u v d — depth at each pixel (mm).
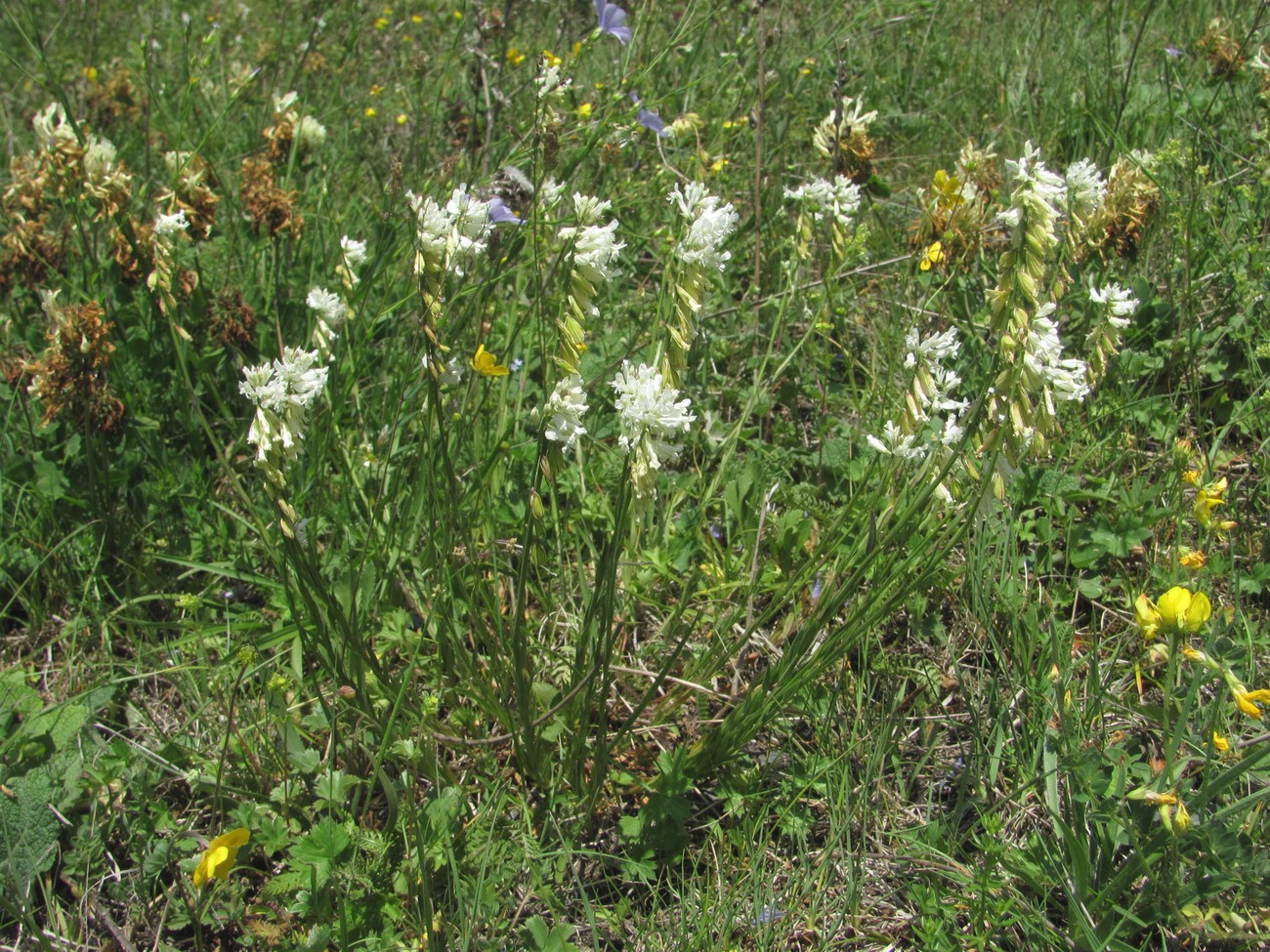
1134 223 2959
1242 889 1773
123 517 2922
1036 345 1627
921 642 2514
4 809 2117
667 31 4699
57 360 2721
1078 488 2717
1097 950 1726
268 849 2010
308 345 3004
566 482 2840
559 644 2492
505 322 3266
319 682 2375
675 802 2094
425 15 6211
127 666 2580
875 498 1929
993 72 4875
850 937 1997
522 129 3383
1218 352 3113
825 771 2182
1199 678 1804
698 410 3119
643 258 3920
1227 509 2713
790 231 3791
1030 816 2125
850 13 5305
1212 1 5031
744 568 2639
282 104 3801
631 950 1948
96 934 2074
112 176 3131
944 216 2996
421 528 2582
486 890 1955
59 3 6859
